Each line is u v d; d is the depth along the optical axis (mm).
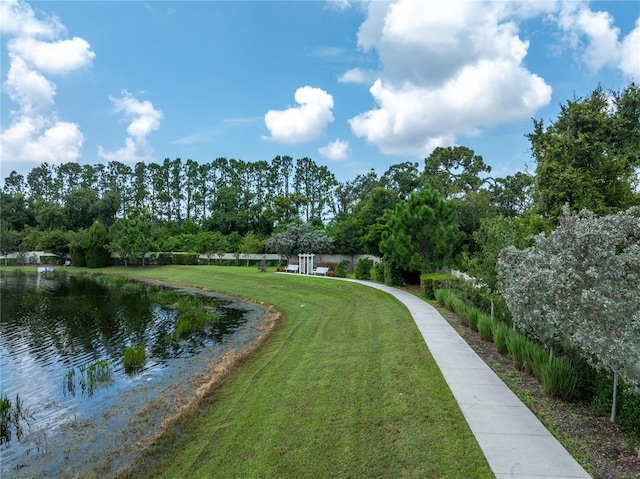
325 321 16500
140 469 6387
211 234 56562
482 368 8266
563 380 6539
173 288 32469
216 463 5953
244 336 15867
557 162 14211
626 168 15047
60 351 14094
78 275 43375
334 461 5371
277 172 90750
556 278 5812
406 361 8922
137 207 75000
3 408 8953
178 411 8617
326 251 42531
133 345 14734
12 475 6676
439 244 19500
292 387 8500
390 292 20797
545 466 4707
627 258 5113
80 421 8562
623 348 4684
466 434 5527
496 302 10969
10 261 55500
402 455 5234
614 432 5430
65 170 95750
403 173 51781
